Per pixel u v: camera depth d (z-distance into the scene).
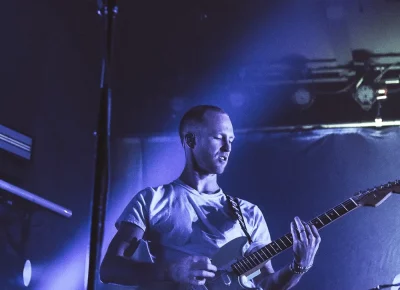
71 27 5.27
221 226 3.54
